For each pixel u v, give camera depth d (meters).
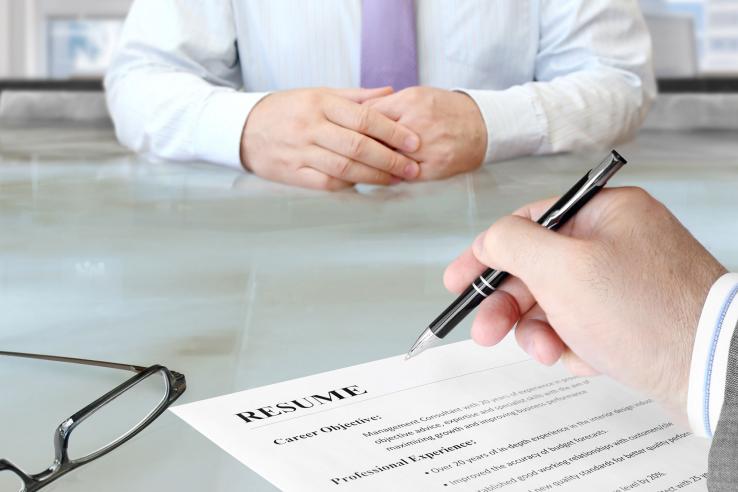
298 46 1.48
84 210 0.94
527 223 0.50
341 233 0.84
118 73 1.42
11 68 4.44
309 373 0.53
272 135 1.10
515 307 0.53
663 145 1.41
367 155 1.05
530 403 0.50
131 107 1.33
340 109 1.07
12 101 1.80
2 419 0.46
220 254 0.77
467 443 0.45
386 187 1.07
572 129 1.29
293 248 0.79
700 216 0.87
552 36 1.49
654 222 0.49
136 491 0.40
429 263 0.73
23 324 0.60
